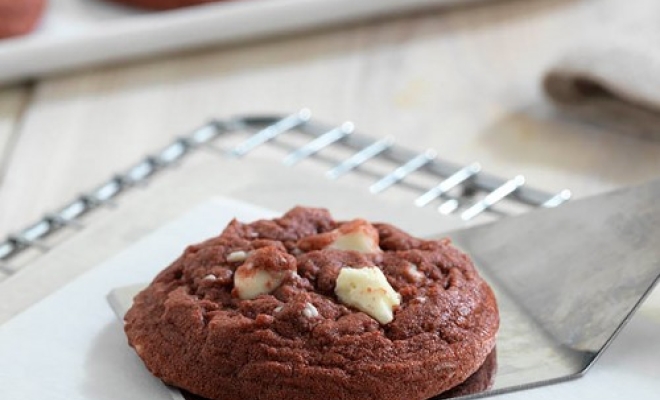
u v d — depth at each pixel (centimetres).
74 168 53
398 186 50
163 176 52
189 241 41
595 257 38
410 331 34
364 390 33
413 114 57
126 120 57
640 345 36
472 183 45
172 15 60
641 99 52
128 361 35
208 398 34
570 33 63
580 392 34
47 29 61
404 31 64
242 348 34
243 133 55
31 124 56
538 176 52
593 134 55
